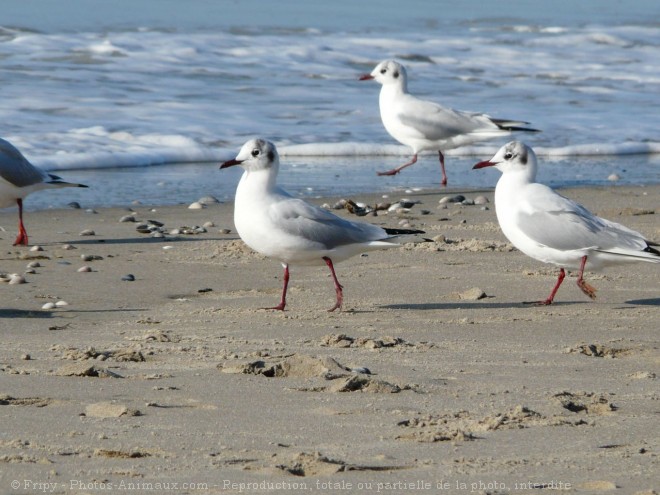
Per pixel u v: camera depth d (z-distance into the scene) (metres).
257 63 32.66
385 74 22.52
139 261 14.66
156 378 8.84
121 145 23.47
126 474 6.54
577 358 9.93
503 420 7.77
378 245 12.16
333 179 21.89
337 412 7.97
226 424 7.62
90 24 35.56
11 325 11.01
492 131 22.16
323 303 12.44
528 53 37.53
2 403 8.05
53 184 16.45
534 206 12.51
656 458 7.01
